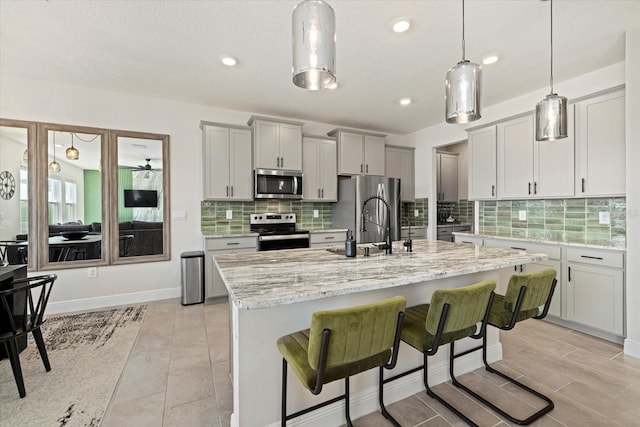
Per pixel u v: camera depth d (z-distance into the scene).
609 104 2.63
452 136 4.47
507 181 3.46
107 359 2.25
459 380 1.99
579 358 2.27
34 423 1.59
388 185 4.52
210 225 3.96
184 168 3.84
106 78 3.09
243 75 3.00
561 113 1.78
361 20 2.10
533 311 1.76
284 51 2.54
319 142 4.39
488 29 2.21
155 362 2.22
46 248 3.23
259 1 1.92
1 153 3.11
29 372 2.06
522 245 3.19
